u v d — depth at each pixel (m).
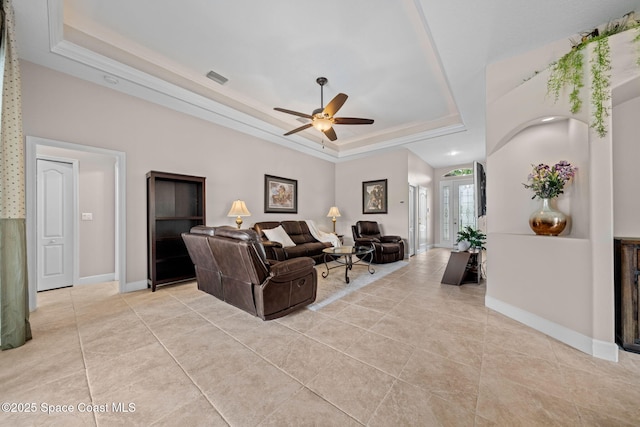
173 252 3.69
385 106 4.29
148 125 3.45
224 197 4.40
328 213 6.91
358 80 3.48
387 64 3.12
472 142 5.32
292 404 1.29
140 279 3.35
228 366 1.62
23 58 2.53
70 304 2.76
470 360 1.67
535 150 2.33
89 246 3.69
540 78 2.11
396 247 5.21
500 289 2.51
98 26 2.52
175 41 2.73
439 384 1.44
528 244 2.21
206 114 3.91
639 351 1.75
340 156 6.53
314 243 5.24
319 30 2.55
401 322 2.28
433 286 3.46
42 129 2.64
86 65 2.66
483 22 2.12
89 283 3.66
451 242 7.61
